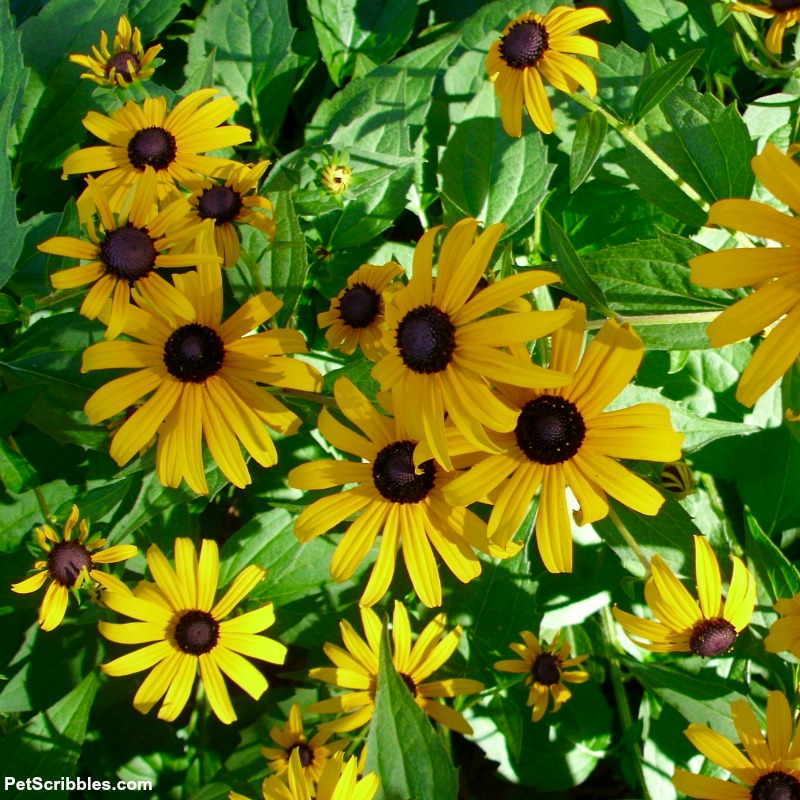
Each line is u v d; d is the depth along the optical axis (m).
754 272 0.39
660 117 0.50
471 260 0.41
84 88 0.55
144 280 0.44
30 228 0.52
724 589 0.51
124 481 0.49
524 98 0.49
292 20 0.59
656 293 0.47
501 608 0.51
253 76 0.56
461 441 0.43
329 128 0.54
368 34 0.58
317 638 0.51
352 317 0.47
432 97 0.56
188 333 0.44
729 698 0.47
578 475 0.42
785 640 0.46
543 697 0.50
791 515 0.53
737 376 0.54
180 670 0.47
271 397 0.44
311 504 0.45
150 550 0.47
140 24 0.56
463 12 0.58
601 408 0.42
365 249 0.54
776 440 0.53
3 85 0.50
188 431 0.44
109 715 0.55
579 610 0.53
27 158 0.55
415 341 0.41
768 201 0.53
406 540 0.45
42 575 0.47
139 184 0.45
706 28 0.55
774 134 0.54
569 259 0.44
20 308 0.47
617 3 0.57
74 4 0.55
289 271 0.49
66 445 0.53
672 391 0.54
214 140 0.49
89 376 0.50
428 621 0.51
